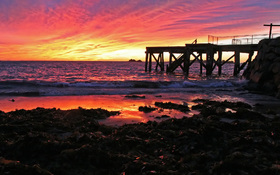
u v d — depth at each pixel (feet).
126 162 14.82
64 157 14.47
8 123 24.85
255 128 23.75
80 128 23.58
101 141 18.56
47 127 23.80
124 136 19.74
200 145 17.94
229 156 14.97
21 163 13.35
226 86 82.12
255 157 14.97
